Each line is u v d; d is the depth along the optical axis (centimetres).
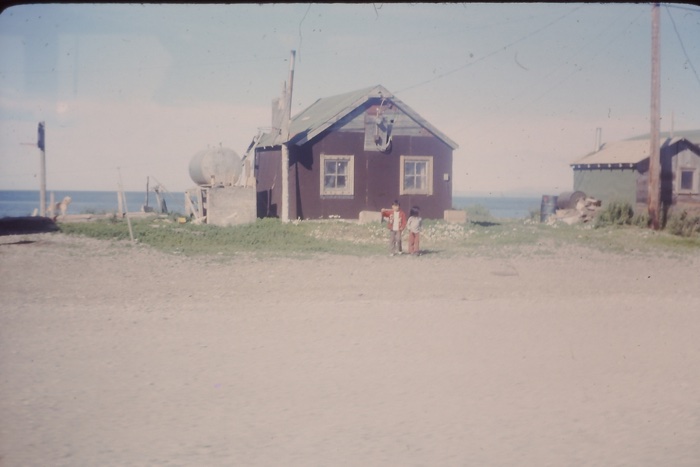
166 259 1788
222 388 742
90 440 587
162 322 1069
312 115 3194
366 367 829
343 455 561
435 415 663
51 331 991
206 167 2788
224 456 557
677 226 2680
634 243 2361
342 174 2823
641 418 659
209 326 1045
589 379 786
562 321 1109
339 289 1395
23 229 2338
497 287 1447
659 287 1477
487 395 729
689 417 661
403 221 2008
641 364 855
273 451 568
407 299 1291
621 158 3384
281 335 988
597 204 3225
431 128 2869
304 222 2656
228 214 2631
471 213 3775
